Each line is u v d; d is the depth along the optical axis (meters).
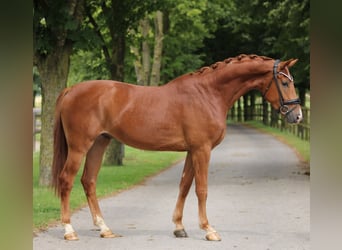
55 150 8.30
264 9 19.59
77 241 7.90
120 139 8.21
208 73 8.24
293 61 8.17
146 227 9.10
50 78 13.57
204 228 8.05
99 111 8.06
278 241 7.91
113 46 19.61
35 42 12.72
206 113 8.05
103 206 11.40
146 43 28.09
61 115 8.24
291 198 12.37
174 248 7.49
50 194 12.09
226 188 14.20
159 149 8.20
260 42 37.59
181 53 32.62
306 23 16.81
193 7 27.55
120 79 19.73
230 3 31.11
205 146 8.05
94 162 8.41
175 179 16.66
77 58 26.61
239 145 29.61
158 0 18.67
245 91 8.33
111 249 7.43
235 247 7.54
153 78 27.98
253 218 9.90
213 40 44.62
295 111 8.18
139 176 16.92
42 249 7.36
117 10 18.33
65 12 12.45
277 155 24.08
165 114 8.07
